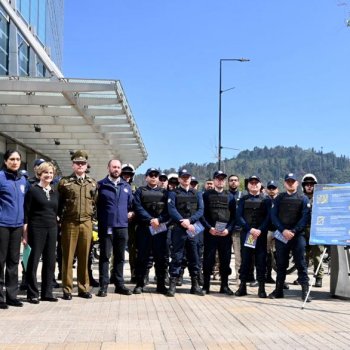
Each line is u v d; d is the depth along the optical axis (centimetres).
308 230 1054
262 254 932
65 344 553
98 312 738
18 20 2177
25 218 807
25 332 605
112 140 2189
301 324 681
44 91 1359
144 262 937
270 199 957
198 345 559
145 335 601
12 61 2112
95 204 888
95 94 1475
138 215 938
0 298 752
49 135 2020
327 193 890
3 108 1627
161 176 1162
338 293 932
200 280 1027
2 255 753
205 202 966
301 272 901
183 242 919
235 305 827
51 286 833
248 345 562
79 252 865
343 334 622
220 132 2916
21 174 791
